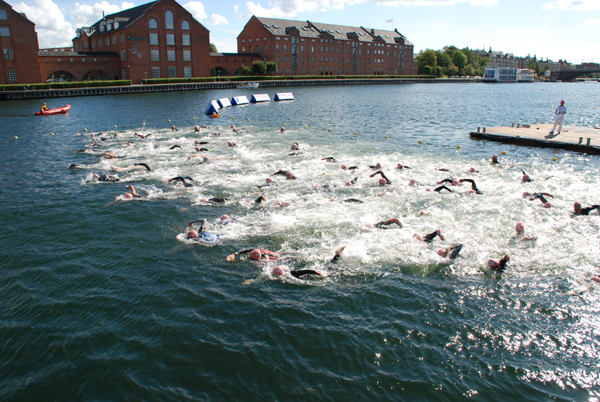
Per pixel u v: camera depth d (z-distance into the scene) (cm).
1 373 834
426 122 4200
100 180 2122
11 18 7644
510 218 1529
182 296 1085
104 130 3809
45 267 1245
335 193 1853
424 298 1057
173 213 1653
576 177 2050
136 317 1002
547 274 1154
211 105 4825
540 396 759
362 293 1084
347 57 14275
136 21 9219
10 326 977
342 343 899
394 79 14612
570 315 980
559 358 851
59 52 8775
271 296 1081
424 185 1942
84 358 871
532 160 2434
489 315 986
